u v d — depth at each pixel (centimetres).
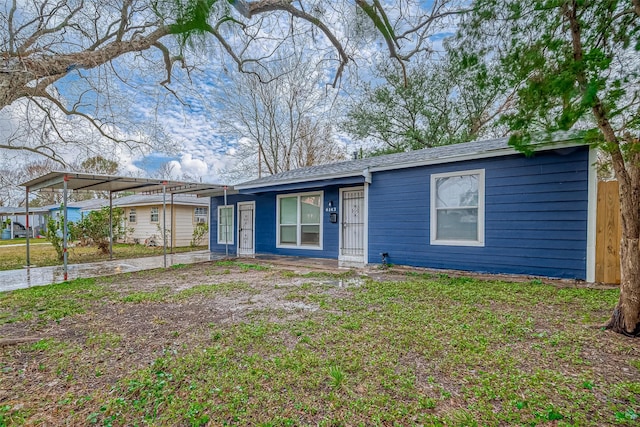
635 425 186
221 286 595
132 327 377
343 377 246
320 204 965
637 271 308
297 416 205
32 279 732
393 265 779
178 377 255
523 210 599
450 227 695
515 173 607
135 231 1880
